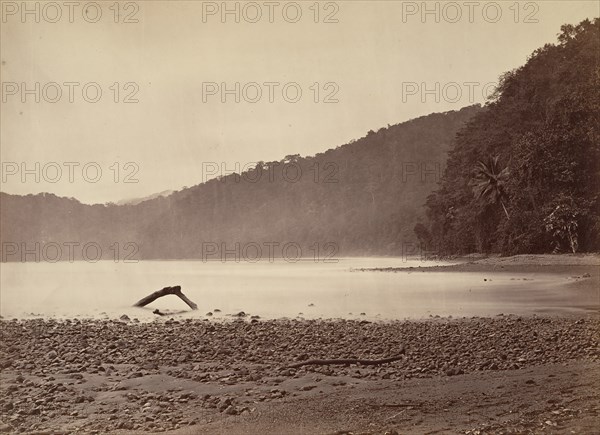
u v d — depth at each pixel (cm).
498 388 903
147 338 1461
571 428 716
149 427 744
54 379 1003
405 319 1806
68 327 1717
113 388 936
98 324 1808
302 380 972
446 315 1906
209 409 816
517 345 1262
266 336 1441
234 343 1353
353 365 1097
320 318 1830
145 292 3534
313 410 800
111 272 7000
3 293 3484
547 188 6412
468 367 1065
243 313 2048
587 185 6200
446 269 5419
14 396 898
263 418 770
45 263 12838
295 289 3347
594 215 6009
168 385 951
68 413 812
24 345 1375
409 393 880
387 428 729
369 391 896
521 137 6938
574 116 6316
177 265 10100
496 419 758
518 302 2266
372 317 1895
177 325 1745
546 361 1105
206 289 3500
